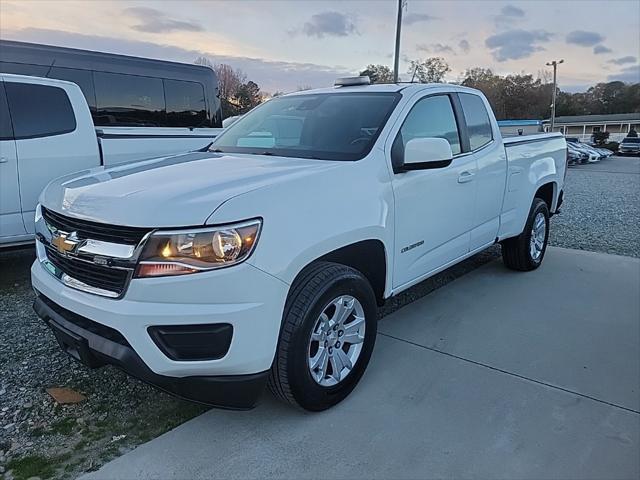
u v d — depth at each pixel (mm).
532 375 3184
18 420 2658
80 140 5332
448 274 5309
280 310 2352
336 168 2812
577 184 17047
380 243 3027
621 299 4559
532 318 4105
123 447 2451
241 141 3666
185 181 2527
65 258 2453
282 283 2336
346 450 2434
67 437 2523
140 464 2322
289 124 3627
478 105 4379
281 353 2453
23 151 4902
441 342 3639
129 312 2160
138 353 2191
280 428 2602
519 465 2348
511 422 2676
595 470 2324
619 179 19359
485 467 2330
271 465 2326
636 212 9992
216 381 2277
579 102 86625
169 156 3457
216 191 2338
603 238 7293
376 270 3141
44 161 5055
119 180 2650
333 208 2643
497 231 4609
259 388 2371
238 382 2301
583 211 10156
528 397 2926
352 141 3217
